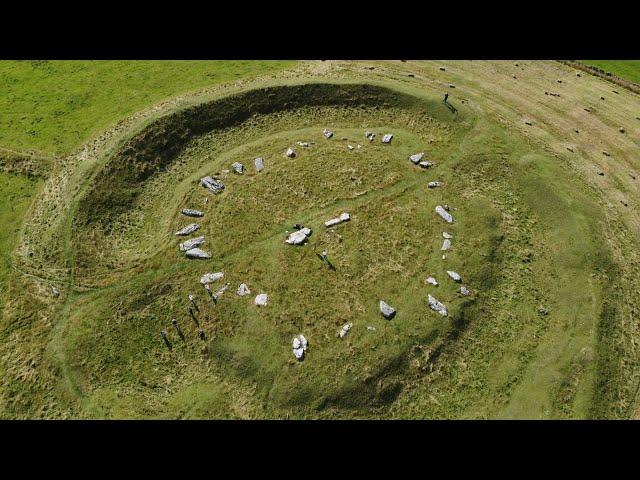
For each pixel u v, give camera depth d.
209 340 22.88
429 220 27.64
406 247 26.31
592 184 29.86
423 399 21.55
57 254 25.14
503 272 26.00
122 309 23.67
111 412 20.61
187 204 28.17
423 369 22.17
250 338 22.70
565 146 32.31
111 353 22.39
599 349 22.53
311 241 26.31
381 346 22.36
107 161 28.69
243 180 29.44
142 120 31.06
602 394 21.34
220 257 25.73
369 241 26.45
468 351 23.14
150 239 26.83
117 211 27.78
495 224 27.78
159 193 29.20
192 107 32.16
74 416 20.45
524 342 23.38
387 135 32.56
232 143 32.00
